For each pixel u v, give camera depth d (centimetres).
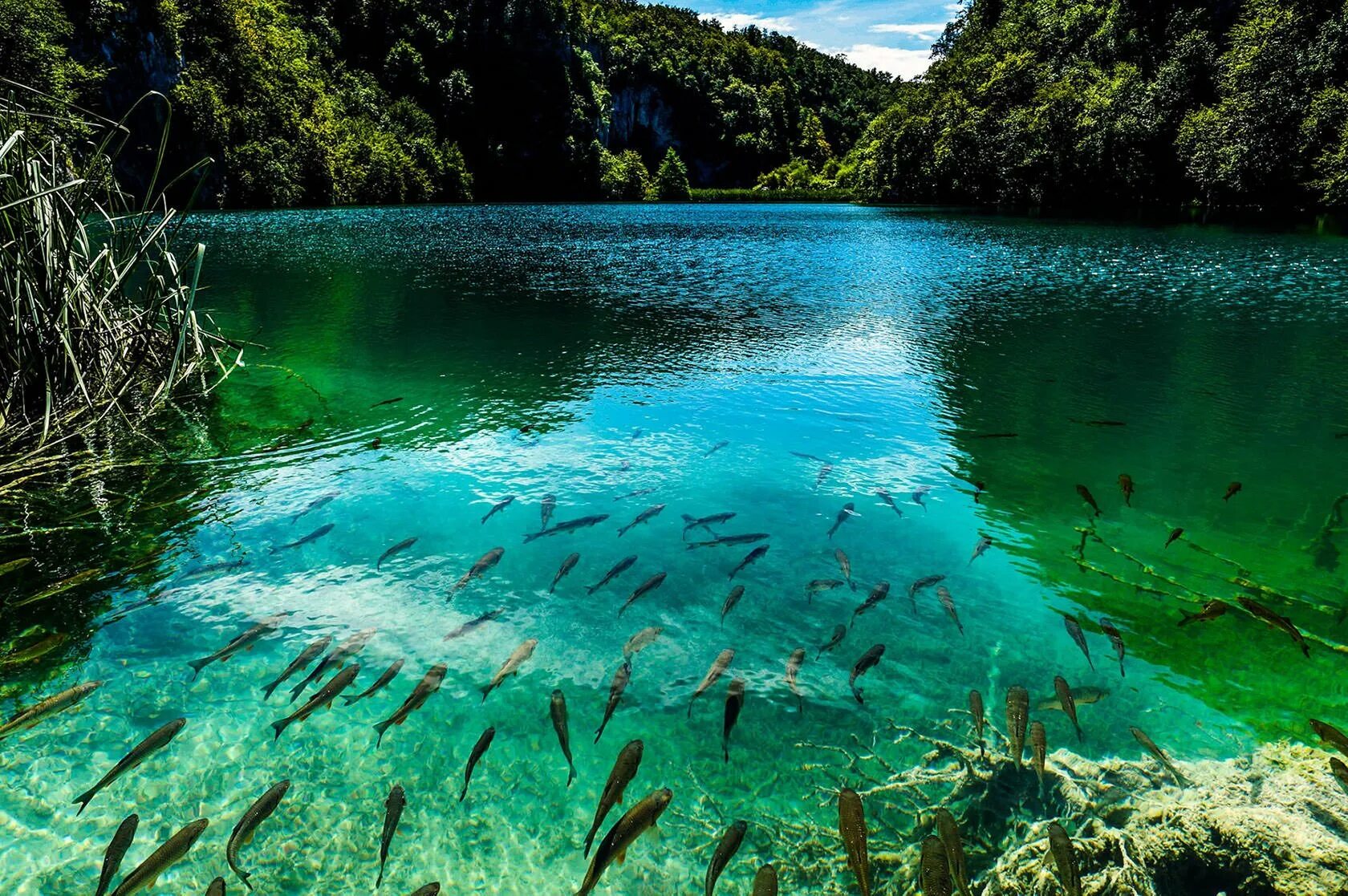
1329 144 3678
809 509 702
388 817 327
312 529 651
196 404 955
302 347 1313
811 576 588
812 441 871
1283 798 341
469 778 394
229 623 516
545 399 1030
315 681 463
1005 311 1706
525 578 581
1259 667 475
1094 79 5478
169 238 970
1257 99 3994
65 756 398
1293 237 3334
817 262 2714
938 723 431
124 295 952
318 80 7131
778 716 437
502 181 9825
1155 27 5641
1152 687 458
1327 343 1380
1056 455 837
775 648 499
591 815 376
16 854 342
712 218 5788
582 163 10481
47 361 772
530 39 9862
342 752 409
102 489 716
